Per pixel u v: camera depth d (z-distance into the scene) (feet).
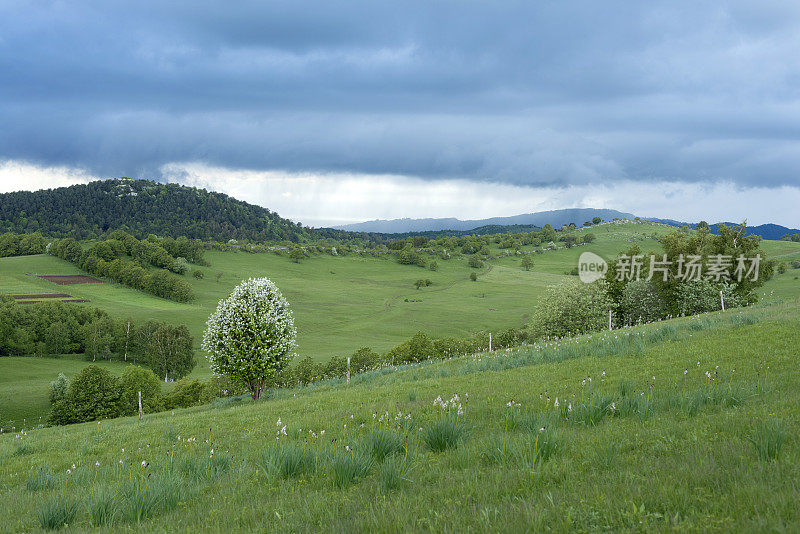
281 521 19.93
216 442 51.62
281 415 67.05
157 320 488.02
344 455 27.68
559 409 40.22
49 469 43.06
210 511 23.03
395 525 16.85
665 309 198.80
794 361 49.26
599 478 20.42
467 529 15.56
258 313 109.60
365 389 83.87
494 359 91.30
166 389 320.91
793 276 504.43
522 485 20.86
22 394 285.64
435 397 59.72
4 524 25.08
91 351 417.69
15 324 422.41
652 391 42.96
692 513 14.82
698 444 24.04
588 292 207.00
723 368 51.01
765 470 18.10
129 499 24.80
